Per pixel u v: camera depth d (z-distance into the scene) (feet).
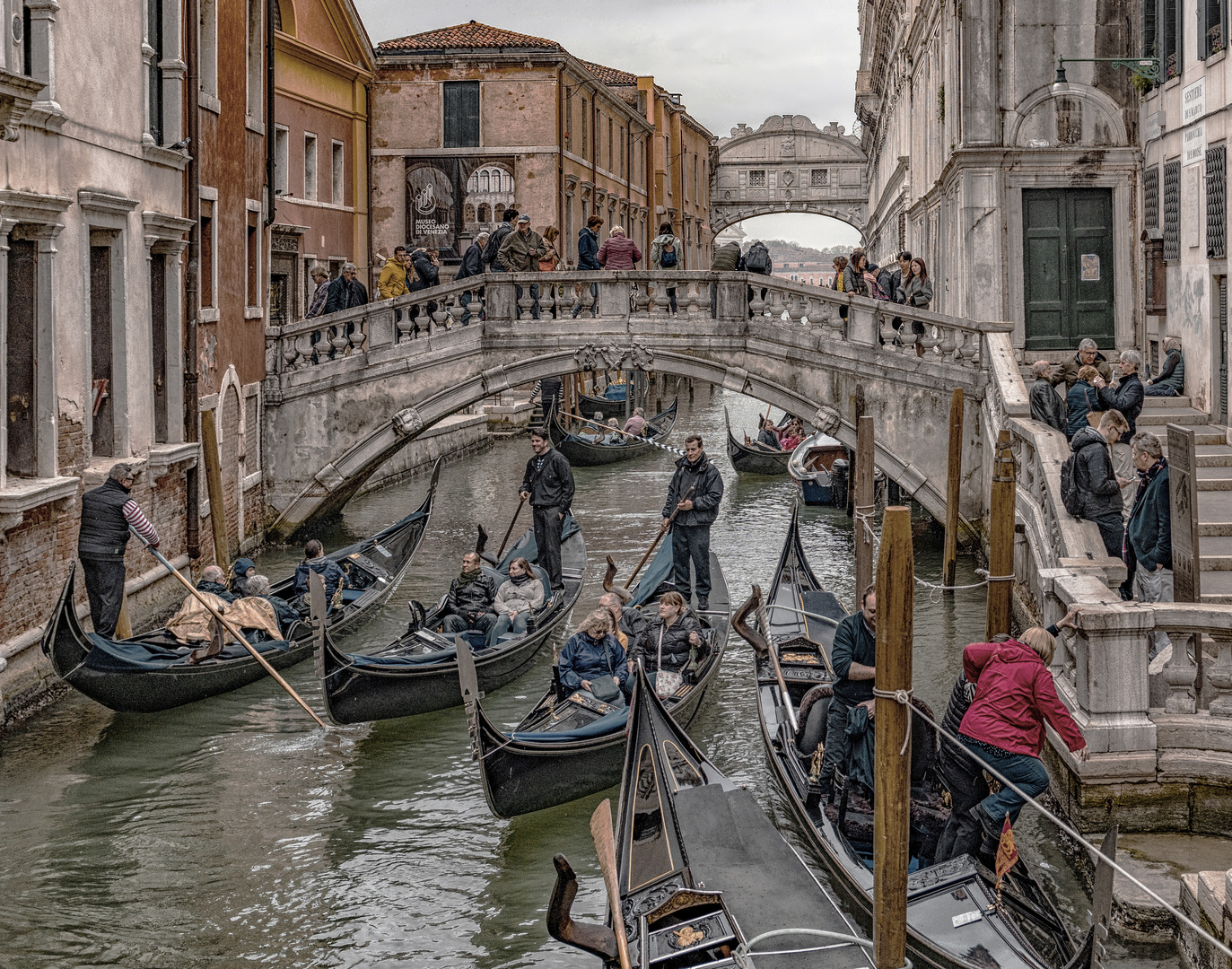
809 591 40.60
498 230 60.44
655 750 25.12
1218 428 42.06
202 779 31.83
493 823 29.35
